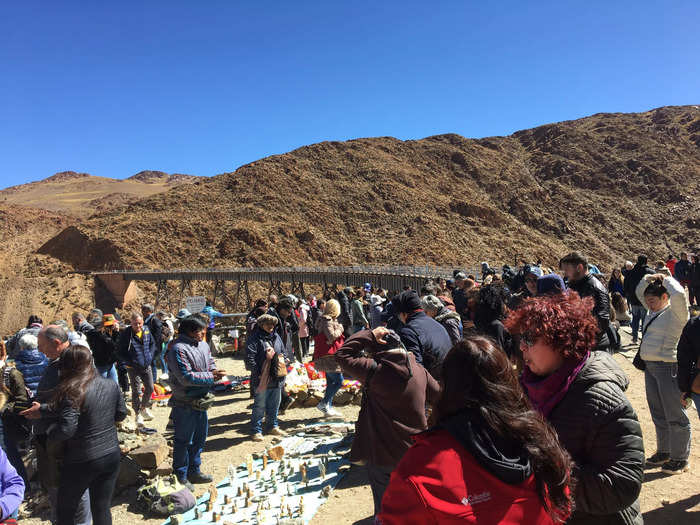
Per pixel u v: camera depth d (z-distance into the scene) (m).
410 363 3.86
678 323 4.98
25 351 5.88
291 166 147.12
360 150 165.00
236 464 6.83
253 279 77.44
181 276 86.31
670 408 5.11
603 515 2.42
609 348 4.69
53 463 4.65
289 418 8.84
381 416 3.87
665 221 150.38
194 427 6.14
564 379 2.45
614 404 2.31
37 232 142.88
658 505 4.57
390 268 62.38
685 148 194.38
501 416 1.83
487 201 151.62
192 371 6.04
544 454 1.82
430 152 175.62
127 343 8.93
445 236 120.06
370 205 132.88
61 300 91.38
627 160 181.62
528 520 1.77
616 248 136.62
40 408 4.59
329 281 62.28
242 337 16.56
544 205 154.00
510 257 116.81
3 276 107.81
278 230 115.31
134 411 9.28
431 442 1.87
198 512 5.38
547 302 2.54
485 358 1.93
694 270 15.54
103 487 4.31
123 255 104.50
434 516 1.73
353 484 5.75
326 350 8.37
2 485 3.31
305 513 5.11
